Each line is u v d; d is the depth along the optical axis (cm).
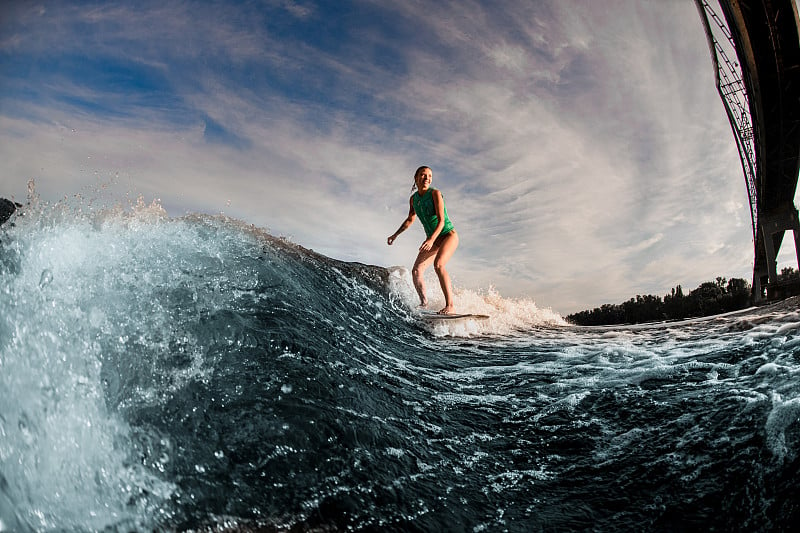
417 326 654
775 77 1697
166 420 262
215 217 605
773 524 202
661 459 267
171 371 300
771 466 233
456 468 282
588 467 276
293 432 278
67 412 235
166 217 524
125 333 311
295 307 471
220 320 375
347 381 366
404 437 307
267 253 581
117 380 274
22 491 188
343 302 595
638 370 425
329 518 224
